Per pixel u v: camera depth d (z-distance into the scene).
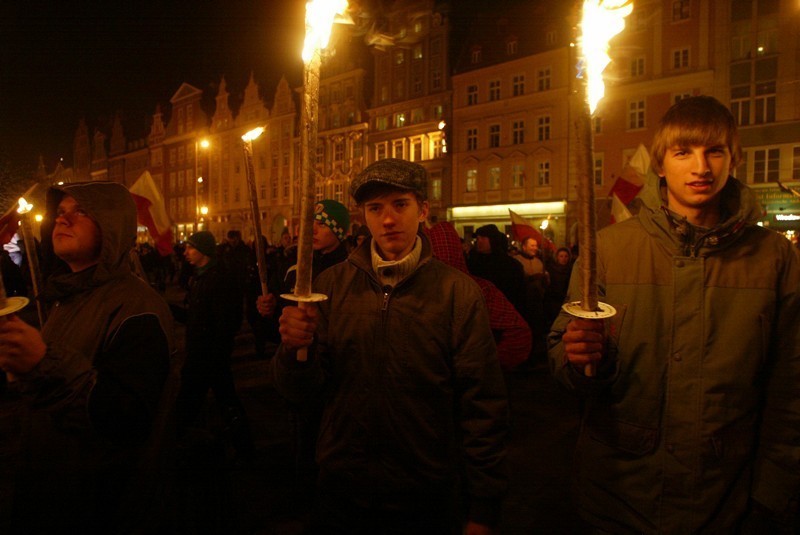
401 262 1.78
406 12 34.94
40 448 1.62
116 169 62.69
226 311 3.58
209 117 50.88
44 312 1.88
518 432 4.92
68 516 1.58
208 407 5.07
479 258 5.70
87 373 1.45
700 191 1.64
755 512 1.54
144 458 1.68
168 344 1.71
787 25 23.20
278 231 43.53
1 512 3.20
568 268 9.05
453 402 1.83
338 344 1.79
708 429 1.57
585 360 1.42
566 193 28.55
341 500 1.74
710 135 1.62
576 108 1.26
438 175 33.97
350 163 38.44
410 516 1.70
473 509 1.76
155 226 6.52
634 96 26.67
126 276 1.78
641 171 7.07
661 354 1.63
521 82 30.19
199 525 2.22
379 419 1.72
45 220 2.01
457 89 32.75
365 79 38.44
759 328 1.57
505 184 30.84
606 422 1.70
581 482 1.75
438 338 1.76
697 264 1.62
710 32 24.86
